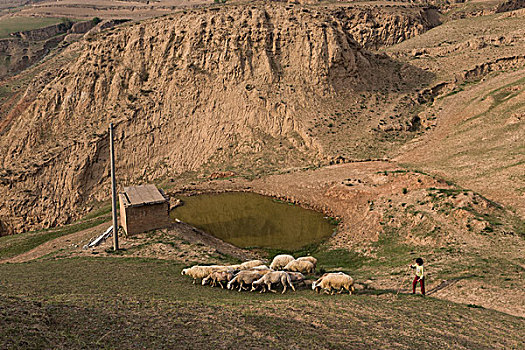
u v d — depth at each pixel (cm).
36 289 1912
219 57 7231
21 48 15550
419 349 1288
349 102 7044
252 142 6606
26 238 4038
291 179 5544
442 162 5153
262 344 1202
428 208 3569
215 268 2353
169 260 2880
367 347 1268
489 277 2180
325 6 10706
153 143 6794
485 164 4675
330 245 3697
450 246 2859
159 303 1576
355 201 4506
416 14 10800
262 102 6788
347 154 5891
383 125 6431
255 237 4022
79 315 1284
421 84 7519
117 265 2672
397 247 3206
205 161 6638
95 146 6438
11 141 7000
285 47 7344
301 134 6469
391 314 1656
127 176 6506
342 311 1648
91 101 7188
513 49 7744
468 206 3331
